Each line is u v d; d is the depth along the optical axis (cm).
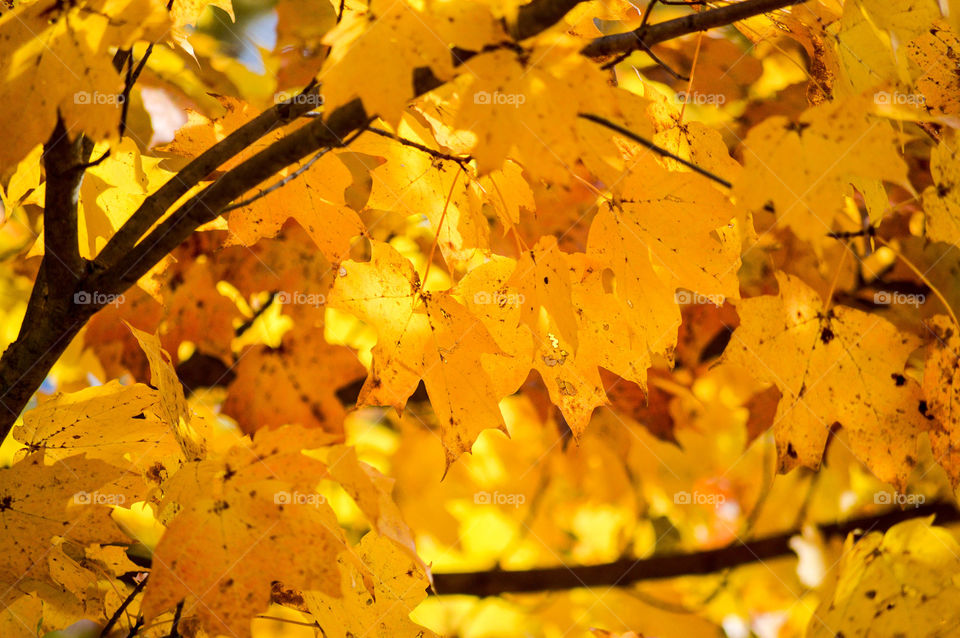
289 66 193
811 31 163
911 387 156
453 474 265
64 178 153
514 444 264
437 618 269
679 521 269
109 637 162
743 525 266
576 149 144
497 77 145
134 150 167
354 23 146
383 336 159
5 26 148
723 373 245
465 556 278
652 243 157
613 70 163
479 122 144
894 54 159
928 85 159
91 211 168
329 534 150
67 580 159
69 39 148
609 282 187
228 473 150
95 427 158
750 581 268
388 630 160
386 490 155
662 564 239
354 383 213
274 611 183
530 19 146
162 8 148
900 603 159
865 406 157
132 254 156
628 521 272
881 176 144
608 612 269
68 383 191
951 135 157
